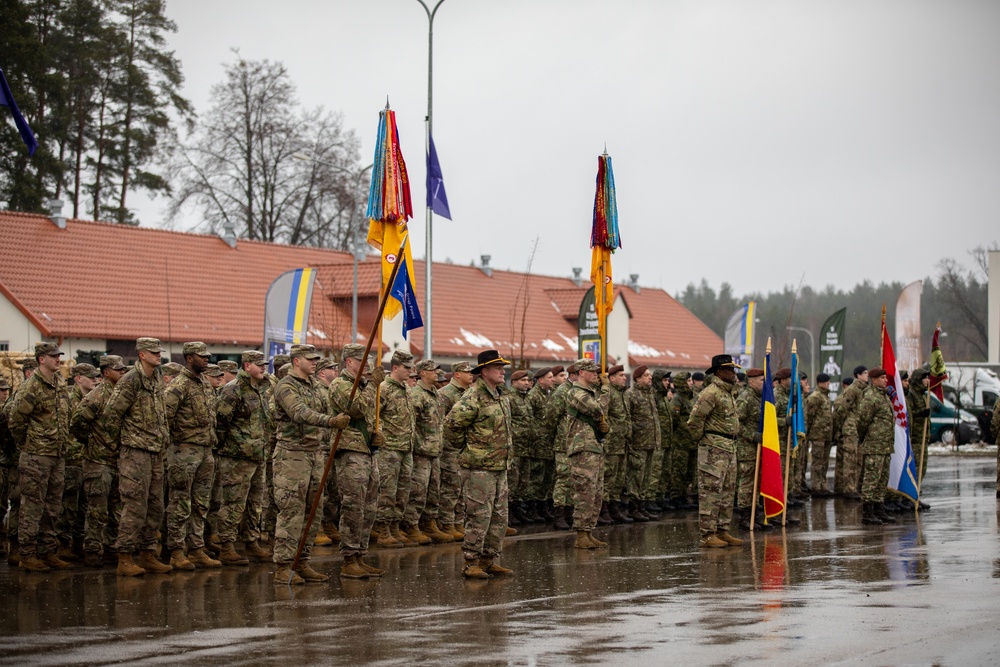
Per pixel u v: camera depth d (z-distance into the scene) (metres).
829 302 84.00
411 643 8.59
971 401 42.22
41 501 13.09
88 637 8.91
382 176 14.06
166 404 13.17
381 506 15.18
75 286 36.25
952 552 13.79
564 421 17.64
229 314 38.78
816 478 23.28
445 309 45.81
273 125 50.69
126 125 47.66
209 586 11.73
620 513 18.61
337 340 37.28
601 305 17.80
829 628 8.94
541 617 9.66
